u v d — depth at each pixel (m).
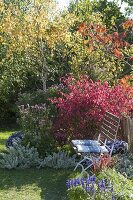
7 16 16.00
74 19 16.30
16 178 7.66
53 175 7.83
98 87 9.66
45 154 8.84
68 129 9.34
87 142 8.05
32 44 15.86
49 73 17.80
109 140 8.37
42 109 9.47
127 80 8.55
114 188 5.19
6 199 6.52
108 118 8.42
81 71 16.34
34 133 9.05
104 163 6.46
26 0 18.45
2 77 17.03
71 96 9.41
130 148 8.58
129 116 9.25
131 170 7.25
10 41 16.25
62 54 17.50
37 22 15.38
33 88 18.33
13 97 17.70
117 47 7.96
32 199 6.50
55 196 6.67
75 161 8.46
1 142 11.53
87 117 9.24
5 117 18.06
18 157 8.43
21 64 16.88
